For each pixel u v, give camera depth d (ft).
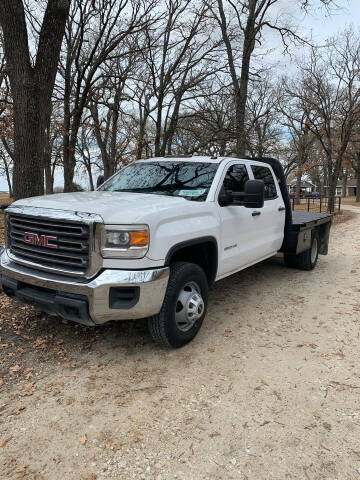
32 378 10.99
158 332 12.19
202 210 13.53
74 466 7.84
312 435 8.89
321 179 232.12
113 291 10.71
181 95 52.47
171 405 9.94
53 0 19.42
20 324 14.44
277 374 11.61
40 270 11.61
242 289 20.54
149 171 16.62
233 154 58.90
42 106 20.12
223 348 13.28
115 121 60.70
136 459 8.07
